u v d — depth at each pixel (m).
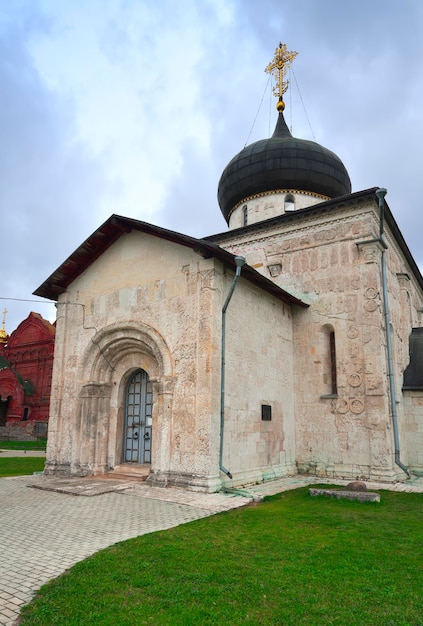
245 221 21.22
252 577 5.58
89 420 14.05
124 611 4.62
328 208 16.17
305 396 15.61
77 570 5.69
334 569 5.93
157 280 13.45
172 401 12.17
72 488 11.34
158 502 9.96
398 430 14.86
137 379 14.47
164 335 12.83
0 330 48.47
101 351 14.31
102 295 14.77
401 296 18.20
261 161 20.06
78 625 4.33
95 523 8.17
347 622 4.48
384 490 12.27
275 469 13.98
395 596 5.10
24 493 11.09
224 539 7.21
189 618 4.49
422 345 18.09
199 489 10.97
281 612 4.66
